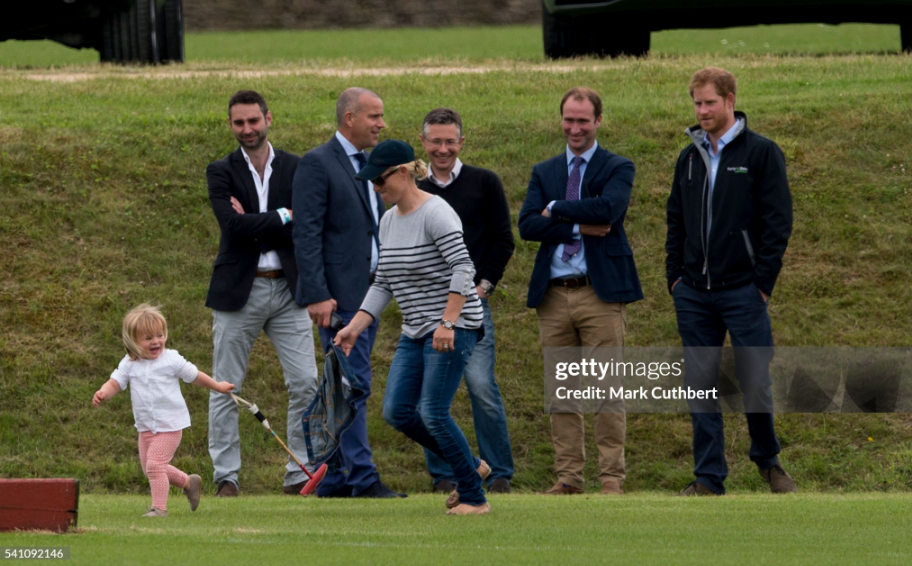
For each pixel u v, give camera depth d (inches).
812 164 1819.6
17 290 1574.8
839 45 3735.2
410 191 860.0
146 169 1815.9
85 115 2018.9
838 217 1711.4
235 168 1200.2
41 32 2755.9
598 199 1178.0
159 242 1686.8
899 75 2224.4
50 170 1785.2
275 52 4175.7
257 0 5846.5
